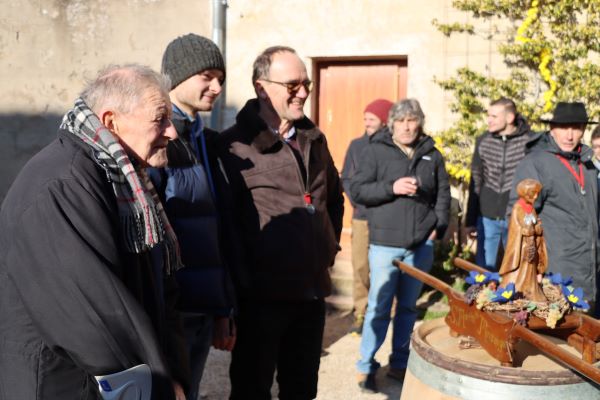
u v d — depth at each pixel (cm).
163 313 212
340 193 351
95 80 196
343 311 657
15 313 180
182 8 748
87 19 759
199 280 268
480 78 701
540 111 691
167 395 181
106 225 181
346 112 764
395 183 439
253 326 304
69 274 171
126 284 193
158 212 216
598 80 672
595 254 423
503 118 600
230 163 304
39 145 782
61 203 176
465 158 704
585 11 682
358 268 586
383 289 455
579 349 253
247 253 301
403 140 457
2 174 789
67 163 182
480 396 231
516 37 694
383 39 729
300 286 302
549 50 684
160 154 199
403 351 471
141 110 190
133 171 186
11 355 179
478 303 250
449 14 713
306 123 321
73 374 182
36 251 173
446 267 699
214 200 289
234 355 312
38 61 773
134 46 754
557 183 421
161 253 215
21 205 178
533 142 446
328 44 741
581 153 436
